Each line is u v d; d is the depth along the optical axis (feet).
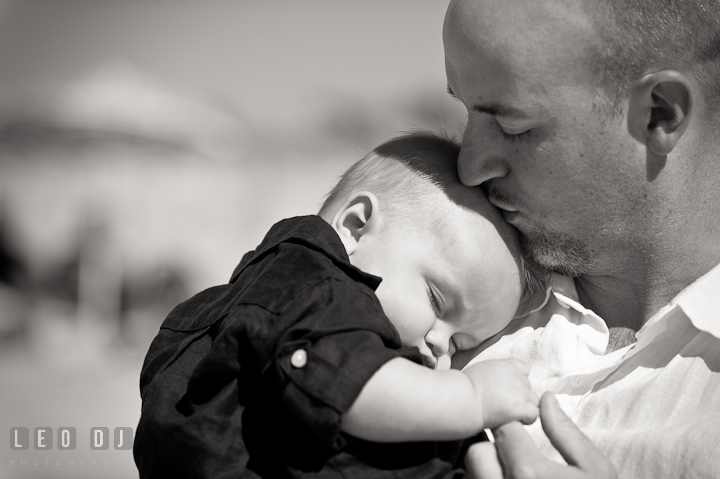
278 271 5.66
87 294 33.45
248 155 43.29
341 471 5.16
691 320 5.86
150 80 39.68
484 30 6.02
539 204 6.44
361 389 5.01
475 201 6.85
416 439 5.20
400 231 6.83
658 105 6.08
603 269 6.73
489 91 6.13
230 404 5.36
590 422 6.12
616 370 6.33
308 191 43.52
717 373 5.74
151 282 34.58
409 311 6.68
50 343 31.96
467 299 6.77
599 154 6.14
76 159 36.96
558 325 6.82
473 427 5.25
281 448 5.24
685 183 6.31
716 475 5.08
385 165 7.34
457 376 5.37
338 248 5.98
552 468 4.88
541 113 6.03
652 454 5.41
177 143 38.24
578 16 5.88
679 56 6.03
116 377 29.35
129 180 37.09
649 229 6.41
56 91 37.37
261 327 5.27
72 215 35.19
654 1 5.95
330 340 5.12
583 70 5.93
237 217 39.55
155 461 5.49
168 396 5.59
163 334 6.43
